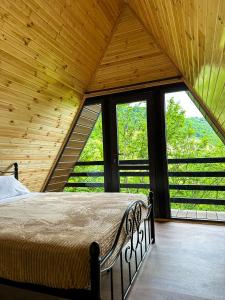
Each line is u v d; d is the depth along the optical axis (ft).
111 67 12.81
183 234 10.23
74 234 4.99
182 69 10.89
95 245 4.17
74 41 10.36
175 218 12.48
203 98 10.32
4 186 10.14
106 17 10.87
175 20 6.59
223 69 5.17
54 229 5.32
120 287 6.32
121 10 11.36
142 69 12.39
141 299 5.79
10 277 4.70
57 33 9.39
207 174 12.70
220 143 12.62
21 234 5.03
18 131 11.00
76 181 16.14
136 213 7.09
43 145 13.03
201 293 5.96
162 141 12.72
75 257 4.30
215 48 4.85
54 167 14.84
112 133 13.83
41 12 8.30
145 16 9.93
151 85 12.59
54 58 10.15
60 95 12.00
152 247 8.87
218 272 6.94
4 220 6.21
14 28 7.99
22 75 9.45
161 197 12.75
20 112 10.46
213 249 8.56
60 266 4.35
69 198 9.20
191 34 6.12
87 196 9.45
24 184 13.69
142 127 13.25
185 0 4.83
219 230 10.64
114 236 5.39
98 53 12.18
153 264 7.54
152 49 11.73
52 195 10.20
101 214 6.51
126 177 13.65
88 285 4.27
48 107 11.72
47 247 4.50
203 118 12.21
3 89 9.16
